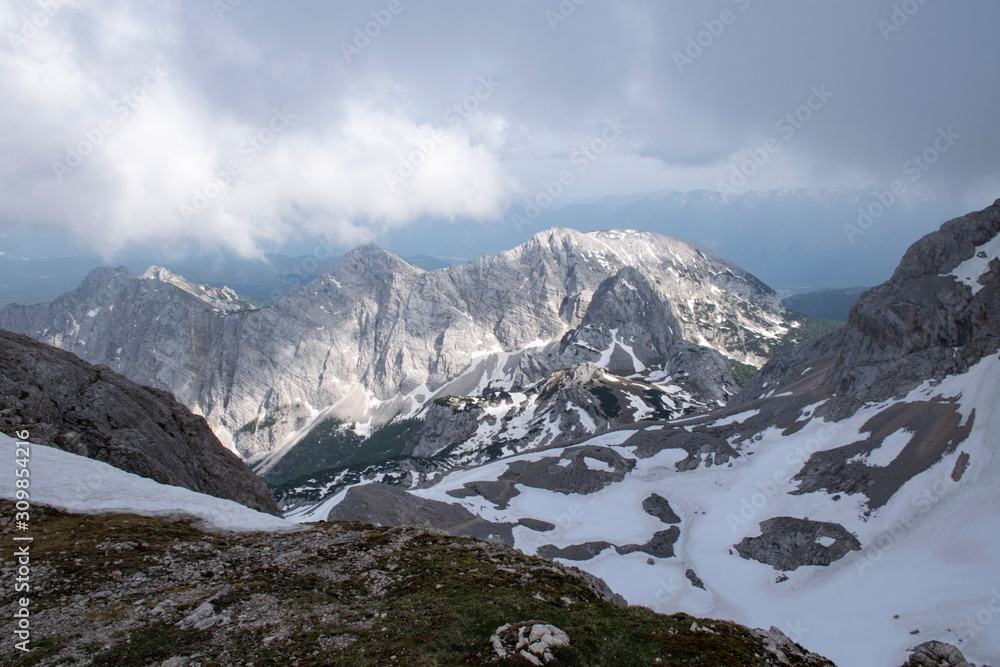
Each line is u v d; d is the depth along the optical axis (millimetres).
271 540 41438
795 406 179875
